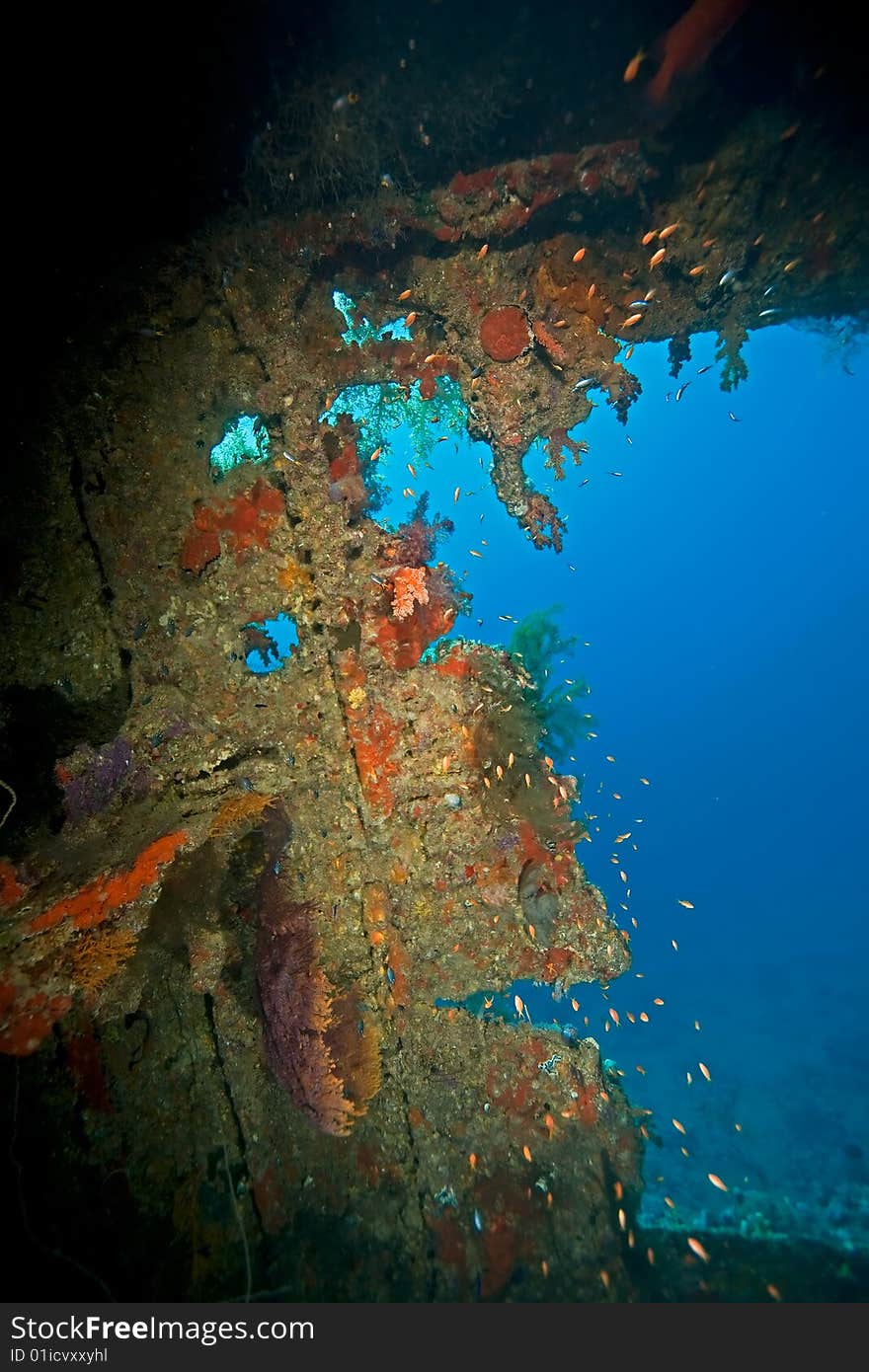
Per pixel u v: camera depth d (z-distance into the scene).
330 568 4.76
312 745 4.66
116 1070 3.82
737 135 4.88
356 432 5.26
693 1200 10.67
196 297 4.65
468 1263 4.43
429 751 4.79
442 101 4.41
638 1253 4.86
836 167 5.03
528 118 4.65
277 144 4.38
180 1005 4.23
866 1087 15.17
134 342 4.56
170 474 4.62
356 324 5.36
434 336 5.58
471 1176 4.64
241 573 4.70
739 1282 4.76
